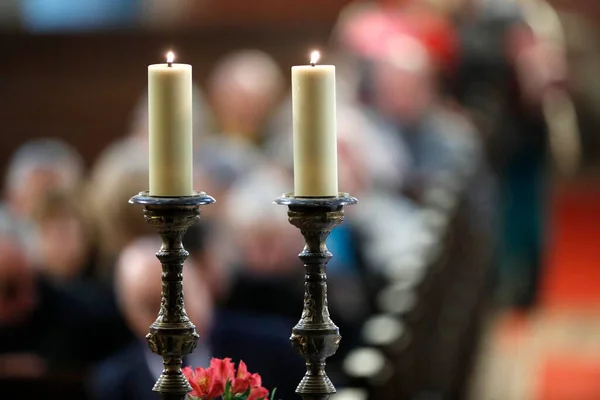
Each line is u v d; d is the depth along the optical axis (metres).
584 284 18.03
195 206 3.05
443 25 15.02
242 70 15.95
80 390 6.92
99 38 19.23
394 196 12.75
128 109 19.34
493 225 14.25
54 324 8.55
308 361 3.10
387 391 4.84
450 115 14.47
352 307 8.97
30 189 10.03
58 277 9.27
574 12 27.28
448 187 10.87
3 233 8.53
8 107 19.34
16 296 8.45
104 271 9.20
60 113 19.34
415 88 14.04
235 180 11.46
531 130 15.50
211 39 19.39
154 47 19.33
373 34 14.50
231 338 6.38
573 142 16.16
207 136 15.52
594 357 13.98
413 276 7.04
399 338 5.46
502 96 15.45
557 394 12.45
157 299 6.50
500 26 15.35
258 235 8.57
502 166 15.53
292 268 8.73
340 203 3.03
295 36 19.38
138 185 8.97
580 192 25.61
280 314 8.62
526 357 13.98
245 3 22.73
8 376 6.95
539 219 15.62
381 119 14.14
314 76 3.03
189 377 3.09
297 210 3.03
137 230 8.99
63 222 9.65
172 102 3.02
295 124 3.05
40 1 20.05
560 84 15.77
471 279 11.50
